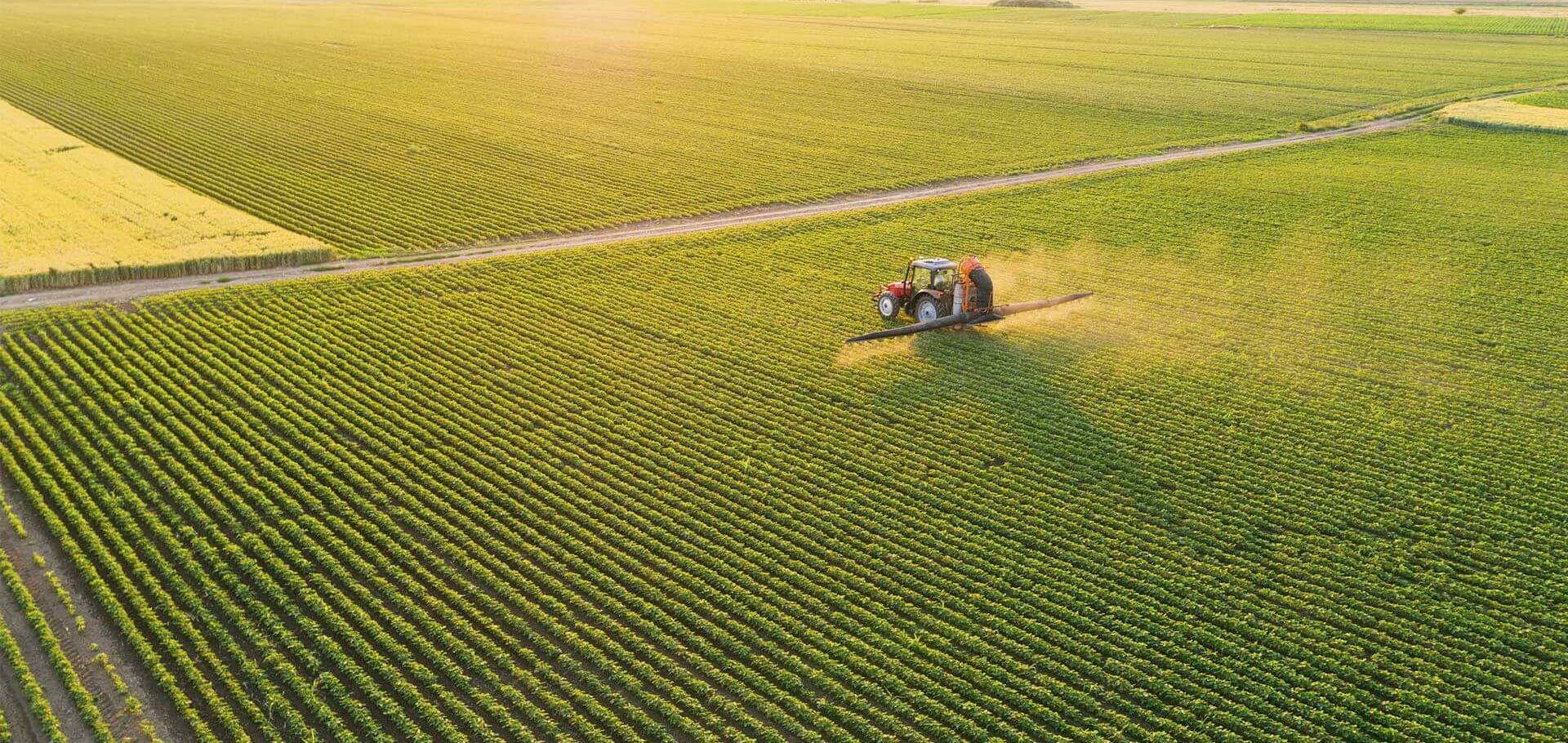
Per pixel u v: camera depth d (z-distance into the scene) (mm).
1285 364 42938
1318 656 26484
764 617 28031
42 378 40125
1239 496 33344
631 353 43781
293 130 84250
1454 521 31953
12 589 28672
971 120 93000
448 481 34219
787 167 76062
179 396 39375
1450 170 74438
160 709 25047
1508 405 39375
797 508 32812
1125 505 33031
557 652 26703
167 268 52500
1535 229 60844
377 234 59781
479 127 86938
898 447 36312
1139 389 40562
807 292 50531
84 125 84625
